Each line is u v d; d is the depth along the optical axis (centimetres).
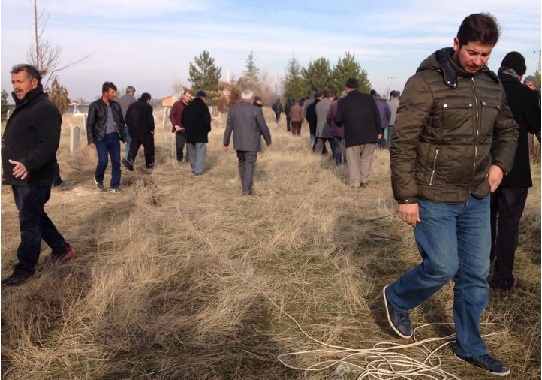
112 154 869
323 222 612
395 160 303
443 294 408
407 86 298
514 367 315
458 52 287
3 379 304
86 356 329
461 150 293
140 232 575
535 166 1023
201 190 873
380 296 420
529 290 420
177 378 306
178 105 1259
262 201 753
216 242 546
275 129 2730
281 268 484
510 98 397
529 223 604
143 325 364
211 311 385
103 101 854
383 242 563
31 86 448
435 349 337
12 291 419
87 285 434
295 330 365
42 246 541
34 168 434
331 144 1256
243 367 318
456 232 316
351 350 335
